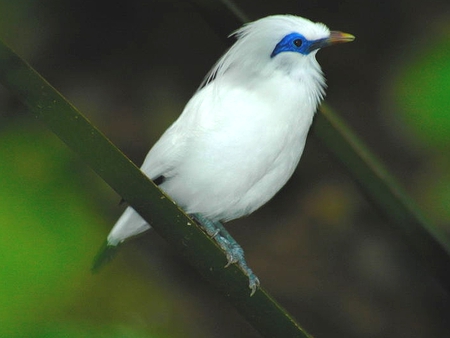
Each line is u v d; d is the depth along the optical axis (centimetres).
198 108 302
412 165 351
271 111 300
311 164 371
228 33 291
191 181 302
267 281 350
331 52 387
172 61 391
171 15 399
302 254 352
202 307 345
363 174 289
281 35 301
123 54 391
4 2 289
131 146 362
